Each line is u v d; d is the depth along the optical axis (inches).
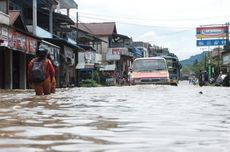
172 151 137.3
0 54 930.1
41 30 1232.2
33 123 213.0
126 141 156.8
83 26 2689.5
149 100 403.5
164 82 900.0
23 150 137.6
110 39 2736.2
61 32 1630.2
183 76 4618.6
